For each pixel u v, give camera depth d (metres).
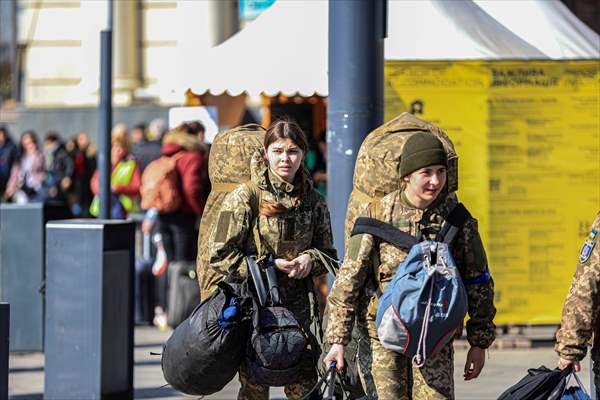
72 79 61.66
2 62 63.22
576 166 27.28
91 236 20.22
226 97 38.69
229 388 23.62
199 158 30.95
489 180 27.11
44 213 27.28
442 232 13.91
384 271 13.95
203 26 52.69
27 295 27.33
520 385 13.95
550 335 29.30
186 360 15.90
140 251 36.12
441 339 13.45
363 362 14.27
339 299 13.98
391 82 26.80
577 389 13.84
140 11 58.59
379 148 14.98
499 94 27.02
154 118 57.47
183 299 30.02
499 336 28.03
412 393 13.95
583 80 27.22
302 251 16.41
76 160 54.00
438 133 15.40
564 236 27.34
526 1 29.45
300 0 30.56
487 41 27.75
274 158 16.19
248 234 16.22
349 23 18.16
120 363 20.62
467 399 21.81
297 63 29.67
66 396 20.34
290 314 15.78
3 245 27.33
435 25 27.72
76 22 61.47
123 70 58.56
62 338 20.36
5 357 17.86
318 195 16.62
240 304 15.68
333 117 18.34
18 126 62.06
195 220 31.08
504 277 27.25
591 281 13.57
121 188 35.97
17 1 62.94
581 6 50.22
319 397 14.37
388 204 14.06
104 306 20.23
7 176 57.88
